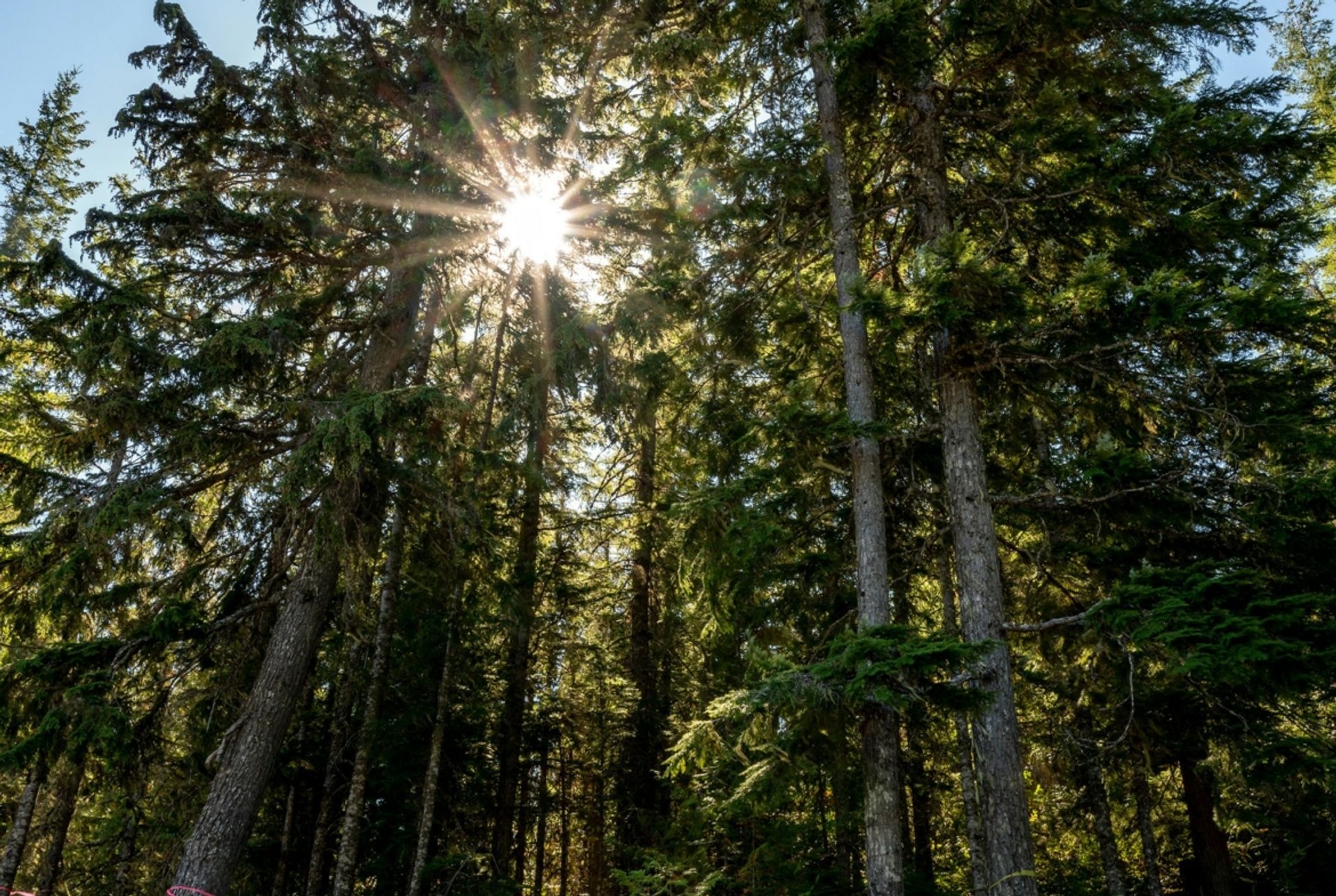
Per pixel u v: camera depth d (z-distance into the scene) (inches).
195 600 381.7
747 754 314.2
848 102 420.5
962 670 259.0
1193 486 310.0
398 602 530.6
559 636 622.8
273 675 377.1
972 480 350.3
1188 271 349.4
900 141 429.1
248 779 354.9
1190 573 249.1
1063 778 491.5
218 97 426.6
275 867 543.2
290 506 354.9
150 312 382.9
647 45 428.1
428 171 460.1
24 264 366.3
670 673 633.6
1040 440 429.4
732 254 431.5
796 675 255.4
